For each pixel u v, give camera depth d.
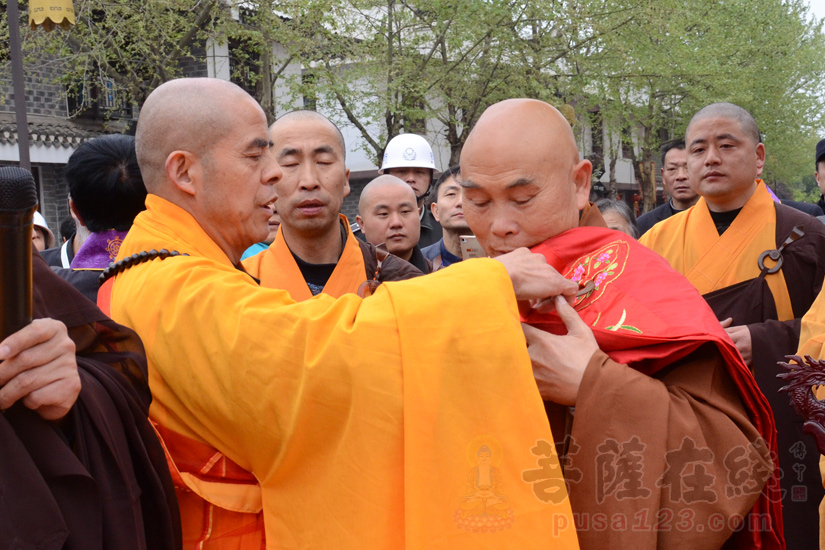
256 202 1.71
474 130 1.64
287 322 1.38
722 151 2.81
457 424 1.30
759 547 1.47
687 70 14.25
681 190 4.43
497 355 1.32
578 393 1.40
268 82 12.02
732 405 1.45
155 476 1.33
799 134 20.81
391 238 3.42
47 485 1.12
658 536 1.36
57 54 12.12
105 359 1.36
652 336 1.42
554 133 1.61
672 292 1.50
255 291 1.47
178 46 11.12
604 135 20.50
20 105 5.27
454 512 1.29
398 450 1.30
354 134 16.95
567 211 1.64
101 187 2.05
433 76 12.83
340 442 1.35
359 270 2.46
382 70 12.21
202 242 1.65
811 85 20.64
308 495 1.40
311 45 11.77
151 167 1.69
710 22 15.87
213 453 1.50
